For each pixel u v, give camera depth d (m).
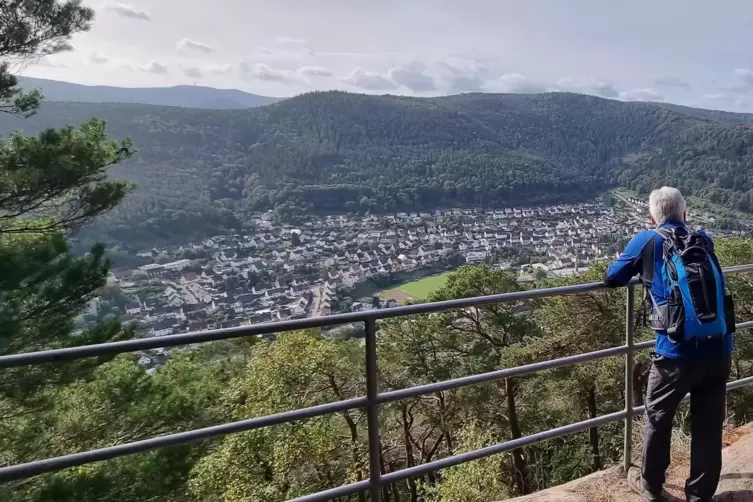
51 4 8.68
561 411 16.41
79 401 8.22
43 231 8.68
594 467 14.53
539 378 16.17
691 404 2.78
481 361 18.36
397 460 18.06
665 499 2.99
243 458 12.09
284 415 2.19
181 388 9.84
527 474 17.08
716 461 2.70
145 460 7.64
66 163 8.11
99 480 6.88
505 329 19.84
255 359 15.01
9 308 7.04
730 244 15.26
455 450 14.46
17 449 7.28
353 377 15.88
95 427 7.92
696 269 2.51
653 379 2.72
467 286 21.05
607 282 2.83
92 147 8.72
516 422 15.93
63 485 6.50
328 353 14.65
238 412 13.53
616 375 13.77
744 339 12.95
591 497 3.09
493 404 17.62
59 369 7.29
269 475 12.59
